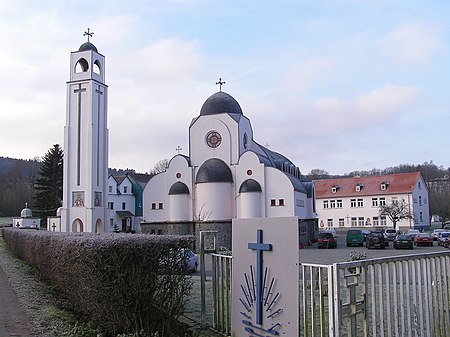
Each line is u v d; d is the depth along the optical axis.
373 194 80.56
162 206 47.34
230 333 8.93
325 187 85.94
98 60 55.62
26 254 20.67
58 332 8.64
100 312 8.19
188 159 47.66
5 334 8.50
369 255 35.06
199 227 44.59
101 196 53.84
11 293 12.78
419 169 126.94
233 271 8.48
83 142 53.16
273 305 7.47
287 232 7.31
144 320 7.90
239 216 45.16
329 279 6.17
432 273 7.83
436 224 88.12
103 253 7.76
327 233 45.75
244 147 48.47
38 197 74.19
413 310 7.26
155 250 7.94
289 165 56.16
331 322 6.08
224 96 49.38
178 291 8.24
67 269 9.84
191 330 9.11
